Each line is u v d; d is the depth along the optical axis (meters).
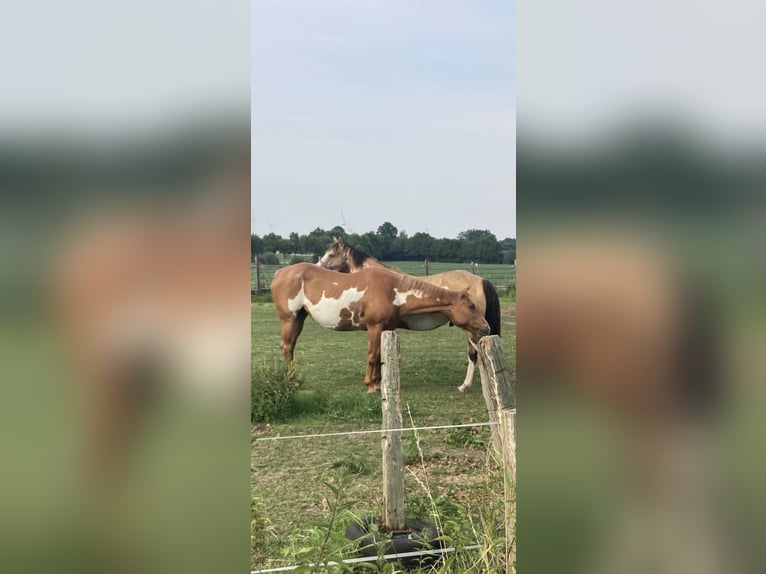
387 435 4.90
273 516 4.93
